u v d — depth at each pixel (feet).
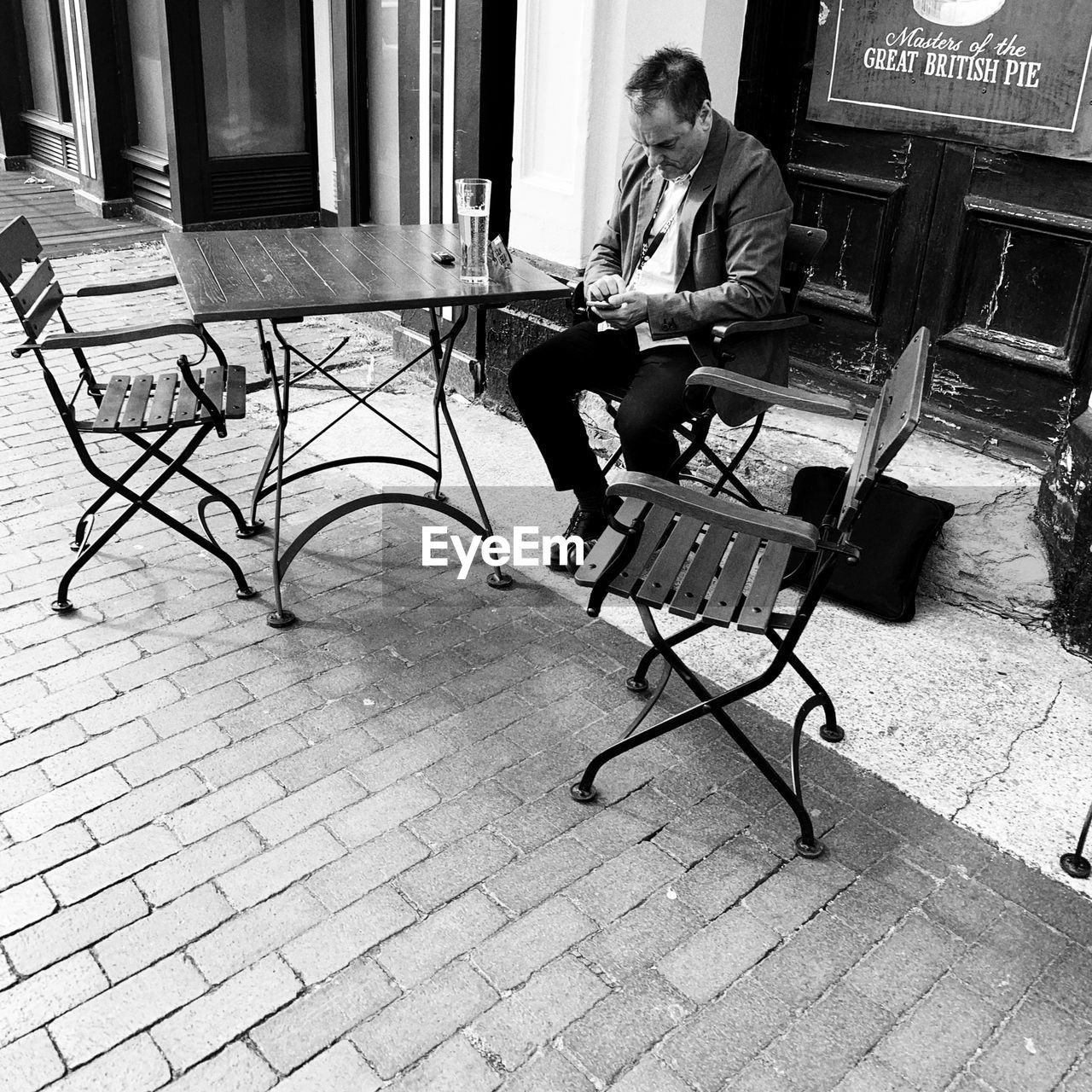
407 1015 6.93
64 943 7.40
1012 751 9.59
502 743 9.53
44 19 32.60
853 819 8.76
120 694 10.02
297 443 15.60
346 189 21.18
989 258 12.51
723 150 10.94
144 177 28.37
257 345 19.92
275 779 8.99
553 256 15.47
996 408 12.76
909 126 12.82
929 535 11.43
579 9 13.87
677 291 11.51
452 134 16.53
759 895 7.98
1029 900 8.01
